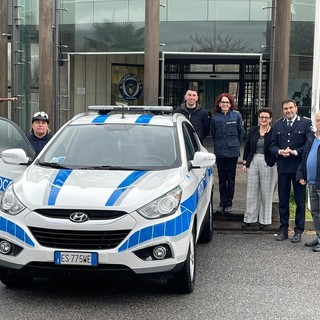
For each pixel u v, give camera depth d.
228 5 14.18
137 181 5.13
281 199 7.54
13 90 14.57
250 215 8.01
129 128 6.23
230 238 7.72
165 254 4.75
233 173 8.48
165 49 14.39
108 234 4.66
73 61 15.57
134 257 4.65
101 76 16.55
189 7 14.29
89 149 5.94
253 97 16.72
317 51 8.87
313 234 7.98
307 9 14.13
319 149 6.81
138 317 4.70
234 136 8.38
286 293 5.38
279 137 7.41
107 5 14.67
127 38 14.58
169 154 5.84
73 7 14.82
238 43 14.22
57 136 6.22
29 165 5.95
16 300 5.09
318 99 8.91
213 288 5.49
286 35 10.86
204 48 14.33
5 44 12.55
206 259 6.61
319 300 5.19
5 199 5.02
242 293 5.36
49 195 4.86
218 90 17.42
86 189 4.93
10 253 4.82
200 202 6.03
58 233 4.69
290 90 14.12
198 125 8.61
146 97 11.09
